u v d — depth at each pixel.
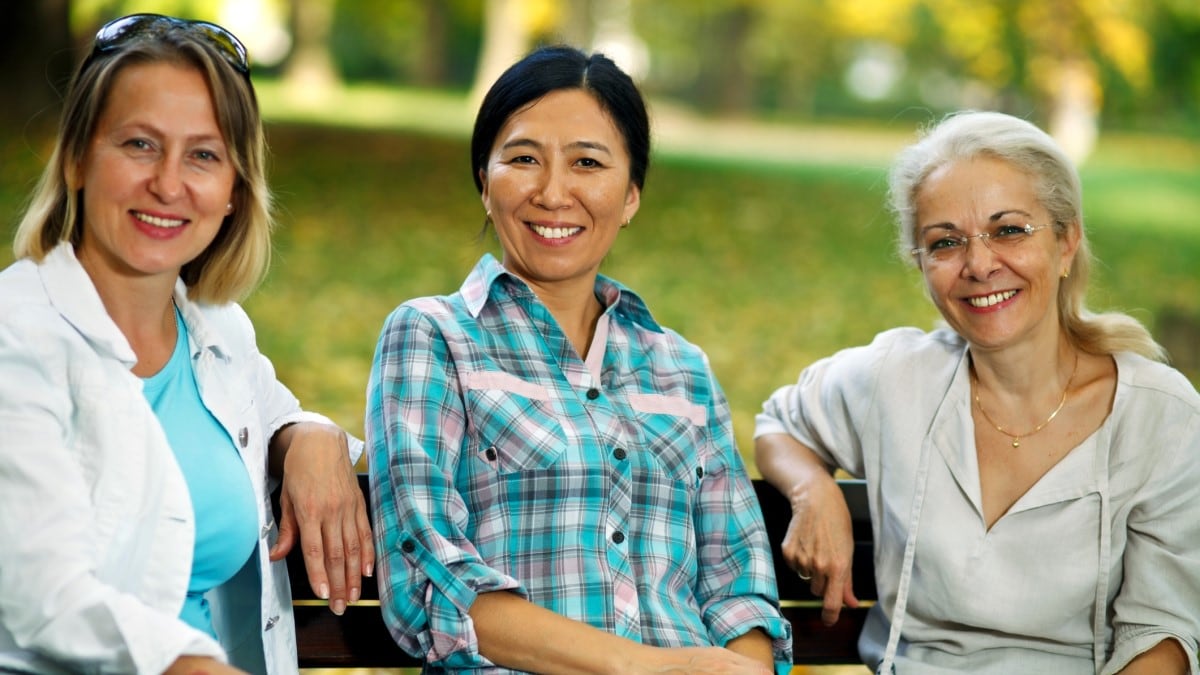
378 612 3.35
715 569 3.24
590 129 3.18
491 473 3.03
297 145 18.08
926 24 32.28
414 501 2.89
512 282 3.21
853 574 3.58
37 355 2.56
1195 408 3.16
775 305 12.13
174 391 2.84
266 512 2.95
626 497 3.11
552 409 3.10
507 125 3.22
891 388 3.37
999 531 3.20
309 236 12.98
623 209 3.32
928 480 3.27
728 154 25.30
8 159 13.59
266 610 2.89
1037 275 3.14
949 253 3.21
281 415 3.14
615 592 3.03
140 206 2.66
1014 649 3.21
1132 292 14.25
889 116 49.62
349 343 9.46
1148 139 37.09
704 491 3.30
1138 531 3.19
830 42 43.12
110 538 2.58
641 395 3.25
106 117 2.66
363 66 44.00
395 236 13.41
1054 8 25.05
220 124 2.73
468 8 34.75
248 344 3.07
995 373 3.27
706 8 40.84
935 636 3.26
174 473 2.66
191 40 2.71
